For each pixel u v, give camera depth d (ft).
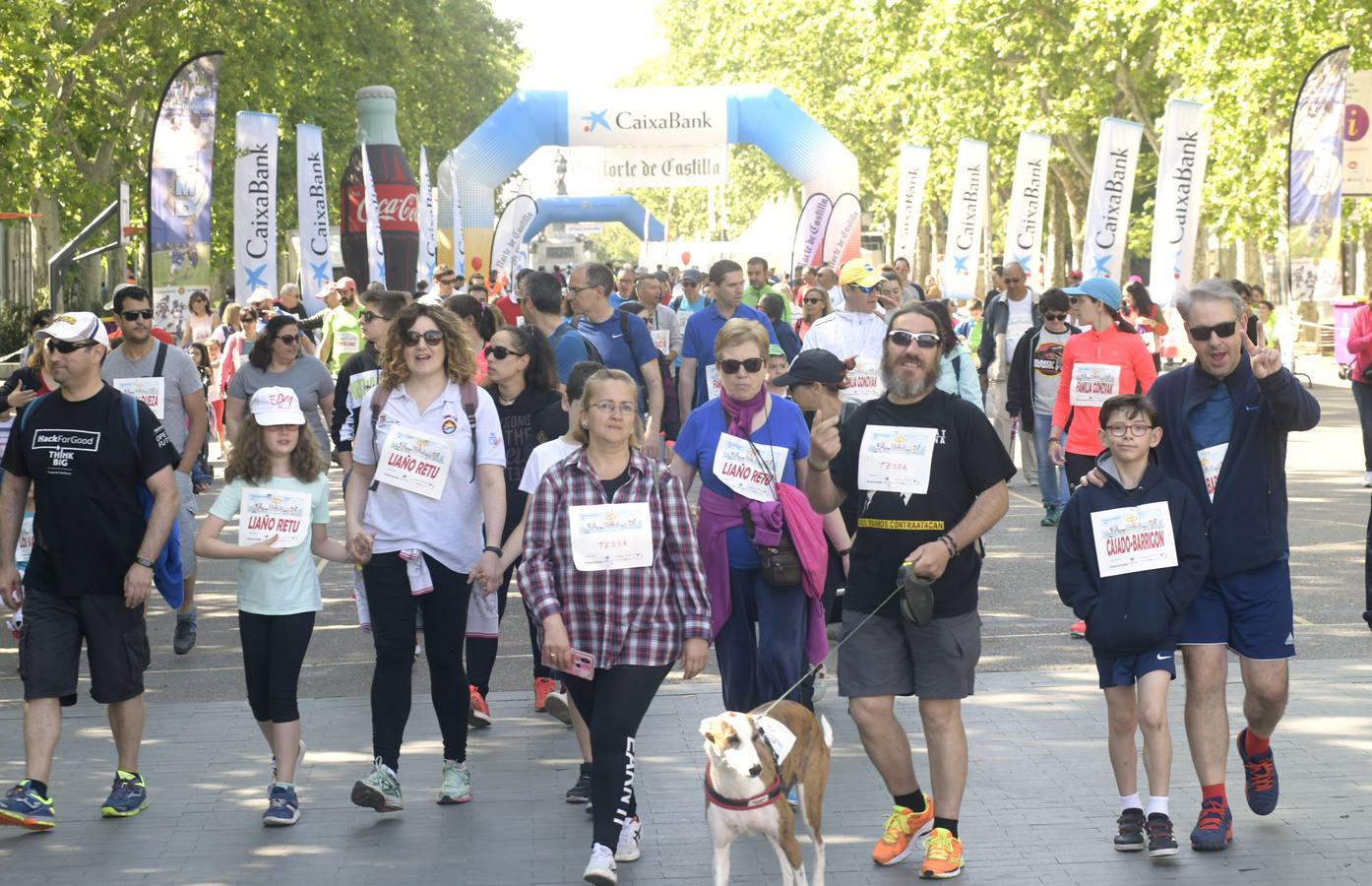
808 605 21.56
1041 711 25.86
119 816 21.48
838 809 21.33
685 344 36.37
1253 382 19.30
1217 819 19.33
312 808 21.75
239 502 21.31
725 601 21.33
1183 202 70.49
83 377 21.17
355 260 87.15
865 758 23.67
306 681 28.99
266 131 60.95
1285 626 19.44
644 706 18.65
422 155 89.35
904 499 18.67
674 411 35.47
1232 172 102.01
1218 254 163.73
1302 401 18.92
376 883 18.86
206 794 22.45
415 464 21.12
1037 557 40.14
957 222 92.63
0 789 22.77
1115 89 121.49
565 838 20.38
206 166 48.14
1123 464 19.43
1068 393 35.55
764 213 166.20
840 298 60.44
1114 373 35.06
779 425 21.57
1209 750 19.43
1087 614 19.39
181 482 30.86
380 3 132.26
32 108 76.54
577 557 18.54
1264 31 98.99
